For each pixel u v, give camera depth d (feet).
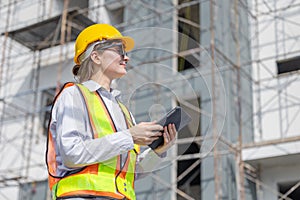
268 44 37.78
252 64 37.88
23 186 38.50
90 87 6.82
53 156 6.73
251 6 39.45
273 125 35.78
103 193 6.41
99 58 6.95
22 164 38.86
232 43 37.35
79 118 6.56
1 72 39.93
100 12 40.57
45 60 41.24
